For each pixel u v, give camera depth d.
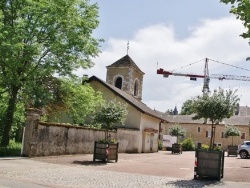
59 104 22.33
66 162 15.91
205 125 66.81
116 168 14.87
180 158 25.42
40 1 18.47
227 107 13.98
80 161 16.97
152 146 36.97
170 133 47.81
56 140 18.98
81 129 21.89
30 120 16.77
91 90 24.02
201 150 12.26
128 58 43.53
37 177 10.34
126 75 42.22
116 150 18.25
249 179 12.55
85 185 9.41
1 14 17.69
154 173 13.69
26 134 16.66
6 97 21.56
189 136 67.62
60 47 19.33
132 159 21.50
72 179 10.43
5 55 17.14
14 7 19.23
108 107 20.17
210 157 12.10
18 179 9.64
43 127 17.69
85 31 20.17
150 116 35.59
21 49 17.30
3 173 10.67
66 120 30.69
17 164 13.37
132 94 42.88
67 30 19.72
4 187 8.09
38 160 15.69
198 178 12.30
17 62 17.61
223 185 10.70
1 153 15.91
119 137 28.00
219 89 14.49
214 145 13.38
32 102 19.47
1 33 16.91
